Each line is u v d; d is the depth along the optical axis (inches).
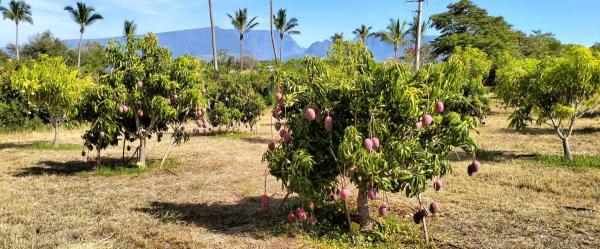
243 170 383.9
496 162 406.3
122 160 430.6
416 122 187.8
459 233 214.4
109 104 346.6
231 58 2256.4
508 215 243.4
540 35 2704.2
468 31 2269.9
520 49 2482.8
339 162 189.2
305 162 184.2
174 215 246.5
